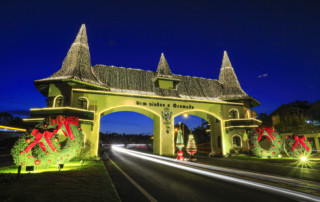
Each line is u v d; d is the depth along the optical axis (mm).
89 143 19375
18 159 10086
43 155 10727
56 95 19531
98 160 16953
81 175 9016
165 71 27562
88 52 23266
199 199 5746
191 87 29062
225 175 9945
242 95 27594
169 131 24469
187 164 14953
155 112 24375
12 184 6824
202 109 26391
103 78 23969
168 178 9078
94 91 21031
